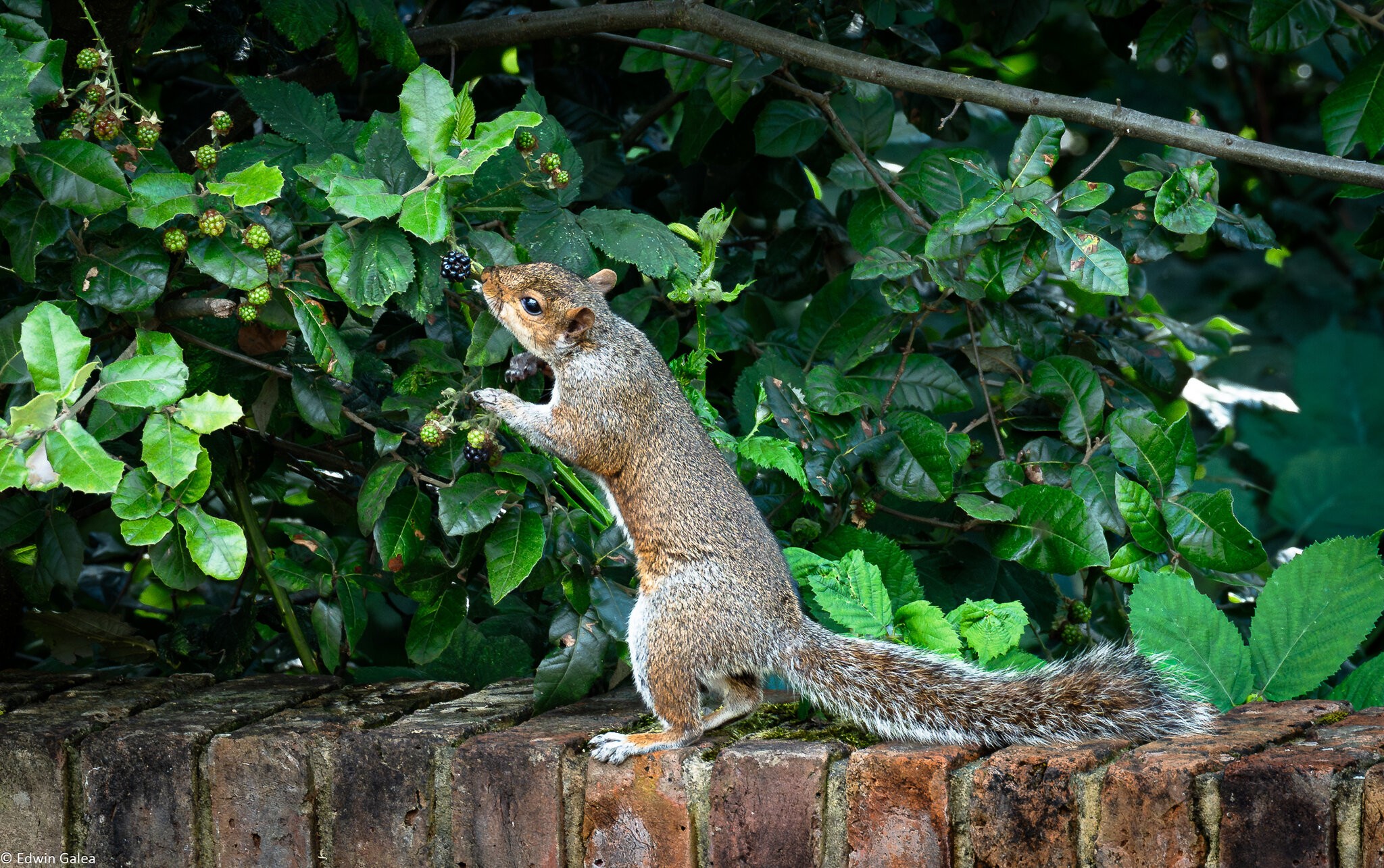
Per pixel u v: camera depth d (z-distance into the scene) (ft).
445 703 22.38
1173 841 16.35
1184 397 36.14
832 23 31.71
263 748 19.57
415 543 23.29
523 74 36.83
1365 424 43.62
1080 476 26.25
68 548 24.89
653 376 21.57
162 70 33.58
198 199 19.99
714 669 19.65
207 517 19.31
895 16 30.12
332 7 24.81
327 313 23.85
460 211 22.45
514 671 27.58
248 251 20.30
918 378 28.73
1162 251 26.71
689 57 29.14
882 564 24.81
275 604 28.53
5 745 19.92
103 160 19.26
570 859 19.06
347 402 24.97
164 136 32.94
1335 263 48.70
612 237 23.22
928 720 18.84
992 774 17.25
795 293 33.37
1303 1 27.61
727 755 18.10
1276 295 48.29
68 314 20.43
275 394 24.07
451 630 24.25
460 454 23.71
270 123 23.48
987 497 26.89
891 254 26.63
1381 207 27.81
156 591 35.04
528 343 21.52
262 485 30.17
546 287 21.40
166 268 20.57
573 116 34.71
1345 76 28.89
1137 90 50.37
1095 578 29.01
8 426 17.85
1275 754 16.72
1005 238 25.38
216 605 34.40
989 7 33.47
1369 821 15.57
